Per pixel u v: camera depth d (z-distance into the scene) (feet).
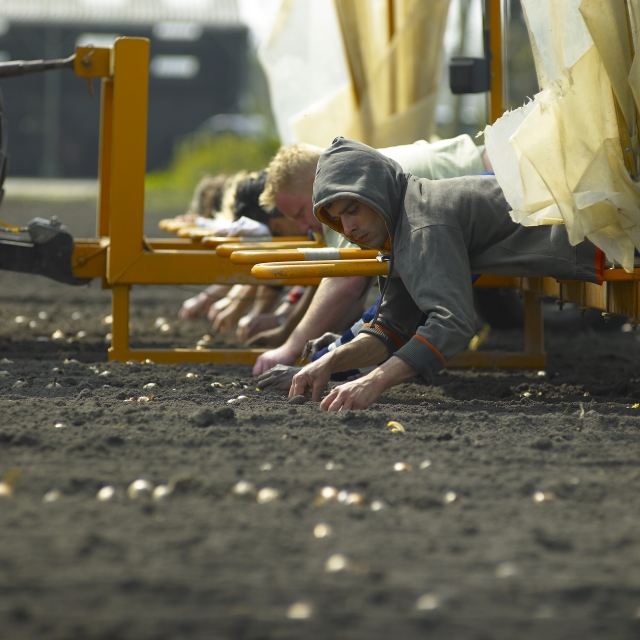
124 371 47.44
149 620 18.35
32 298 88.22
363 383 34.71
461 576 20.42
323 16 85.71
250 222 55.26
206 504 24.56
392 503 25.11
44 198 246.06
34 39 429.38
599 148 34.53
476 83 59.98
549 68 35.58
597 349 66.74
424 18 80.07
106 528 22.59
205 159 282.15
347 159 36.29
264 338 56.08
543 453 30.14
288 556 21.25
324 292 46.14
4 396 39.04
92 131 464.65
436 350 34.45
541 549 21.97
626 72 34.81
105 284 55.83
